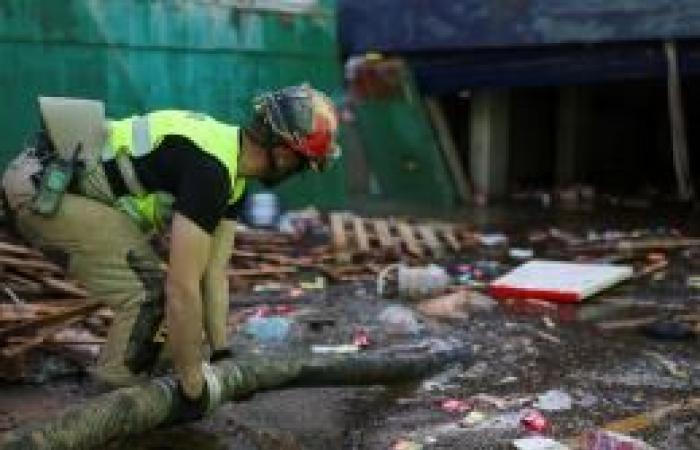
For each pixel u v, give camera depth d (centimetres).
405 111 1188
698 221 1036
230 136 351
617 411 431
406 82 1174
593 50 1077
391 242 835
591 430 407
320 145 347
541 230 974
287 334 553
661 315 607
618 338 554
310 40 1020
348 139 1272
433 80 1173
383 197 1273
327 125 348
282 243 828
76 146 367
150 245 399
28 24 789
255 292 668
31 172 371
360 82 1200
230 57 945
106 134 370
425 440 397
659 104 1469
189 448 384
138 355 383
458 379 479
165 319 377
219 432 402
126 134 366
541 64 1107
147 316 379
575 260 800
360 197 1273
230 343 533
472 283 702
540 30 1073
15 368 461
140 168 358
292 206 1011
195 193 332
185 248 329
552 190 1323
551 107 1392
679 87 1102
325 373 432
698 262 784
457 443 393
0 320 493
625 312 616
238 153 352
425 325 578
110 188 368
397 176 1252
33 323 486
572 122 1347
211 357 409
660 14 1003
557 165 1366
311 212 993
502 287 662
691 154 1456
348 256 769
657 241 875
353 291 679
